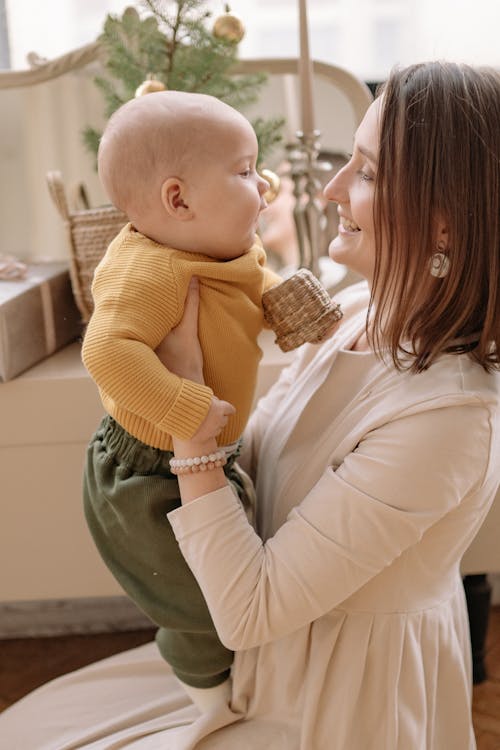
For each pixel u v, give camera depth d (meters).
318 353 1.16
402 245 0.91
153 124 0.87
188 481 0.93
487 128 0.87
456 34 1.87
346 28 1.90
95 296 0.89
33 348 1.40
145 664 1.29
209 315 0.92
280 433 1.11
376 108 0.96
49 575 1.45
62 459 1.38
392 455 0.90
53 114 1.78
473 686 1.63
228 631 0.94
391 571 0.98
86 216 1.39
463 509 0.97
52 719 1.21
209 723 1.04
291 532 0.93
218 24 1.31
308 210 1.53
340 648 0.99
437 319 0.92
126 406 0.86
